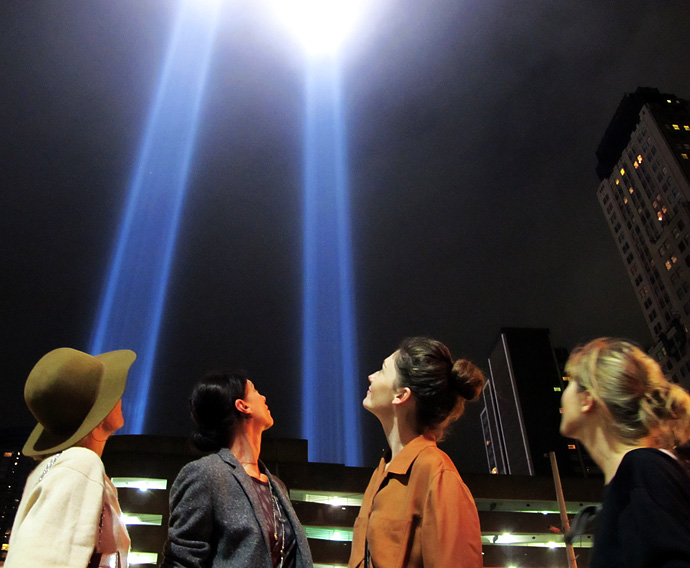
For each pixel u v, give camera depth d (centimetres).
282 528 329
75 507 228
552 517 4847
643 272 9044
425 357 317
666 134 8738
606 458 215
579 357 236
